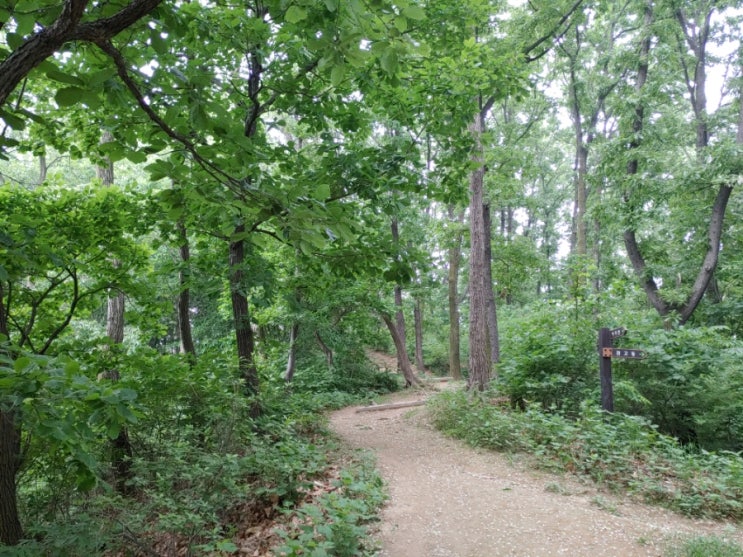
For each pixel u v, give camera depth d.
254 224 3.61
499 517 4.78
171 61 4.18
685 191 13.18
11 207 5.78
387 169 6.99
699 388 8.56
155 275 7.52
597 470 6.13
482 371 12.14
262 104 7.24
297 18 2.44
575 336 10.07
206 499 4.76
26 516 4.66
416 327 23.56
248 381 7.89
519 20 13.52
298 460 5.80
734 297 15.37
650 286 13.92
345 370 18.27
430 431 9.26
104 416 2.54
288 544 3.39
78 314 7.02
